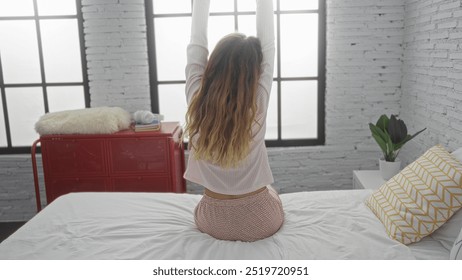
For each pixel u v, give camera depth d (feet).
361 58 10.37
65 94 11.02
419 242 5.68
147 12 10.60
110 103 10.62
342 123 10.74
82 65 10.75
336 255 5.23
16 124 11.18
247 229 5.52
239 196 5.49
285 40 10.80
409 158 9.98
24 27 10.71
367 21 10.18
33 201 11.00
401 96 10.46
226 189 5.32
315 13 10.64
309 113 11.19
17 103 11.07
